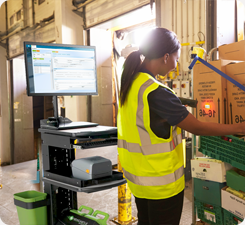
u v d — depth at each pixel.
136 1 3.97
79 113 5.34
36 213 1.87
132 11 4.12
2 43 6.06
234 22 3.18
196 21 3.16
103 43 5.39
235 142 1.67
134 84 1.20
